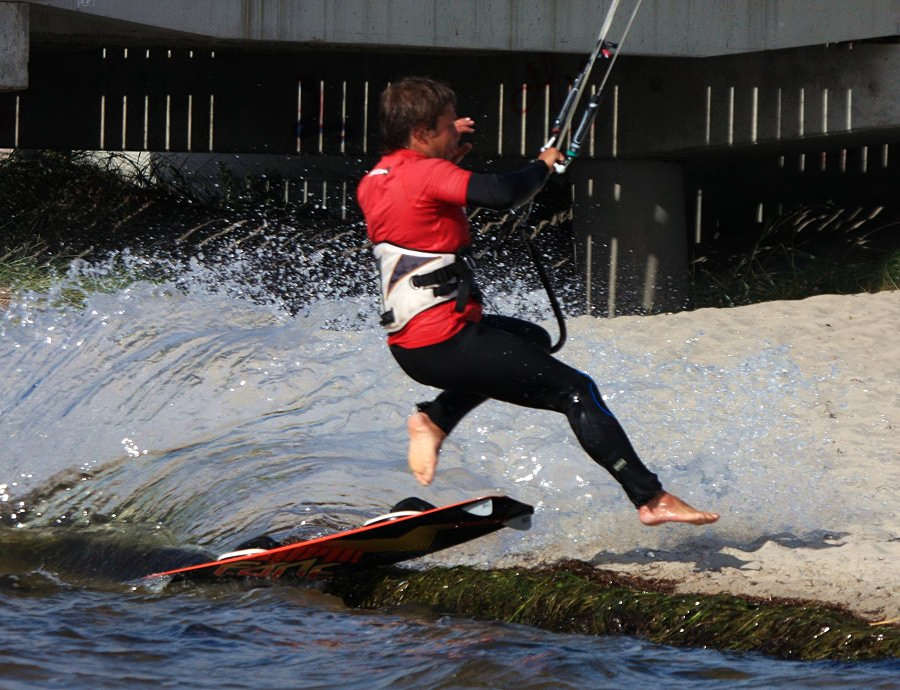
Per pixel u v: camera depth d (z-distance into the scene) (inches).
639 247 2161.7
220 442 1115.9
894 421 1128.2
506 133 2156.7
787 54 1948.8
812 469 971.9
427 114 666.8
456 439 1058.7
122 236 2164.1
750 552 776.9
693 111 2037.4
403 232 666.2
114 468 1089.4
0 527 982.4
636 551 794.8
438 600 753.6
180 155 2714.1
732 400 1202.6
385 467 1007.6
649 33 1812.3
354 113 2225.6
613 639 675.4
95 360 1380.4
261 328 1540.4
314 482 977.5
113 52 2316.7
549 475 960.9
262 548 811.4
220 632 706.8
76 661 658.2
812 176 2453.2
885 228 2217.0
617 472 678.5
